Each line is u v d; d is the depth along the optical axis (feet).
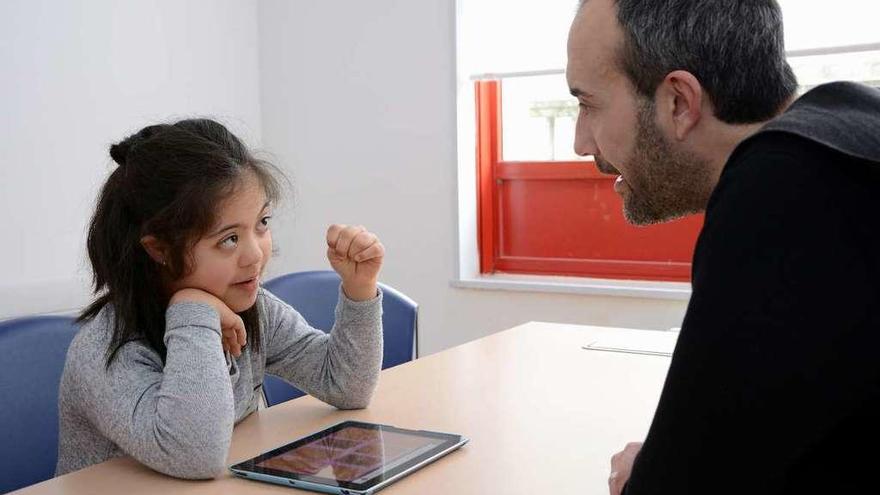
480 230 11.84
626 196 3.54
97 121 10.25
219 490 3.91
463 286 11.37
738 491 2.58
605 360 5.99
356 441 4.40
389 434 4.51
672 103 3.20
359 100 11.78
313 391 5.29
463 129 11.31
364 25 11.64
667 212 3.47
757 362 2.50
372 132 11.73
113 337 4.50
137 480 4.06
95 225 4.70
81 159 10.09
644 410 4.84
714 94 3.12
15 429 5.11
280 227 12.38
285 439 4.64
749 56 3.09
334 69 11.89
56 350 5.37
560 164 11.38
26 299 9.52
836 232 2.49
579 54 3.36
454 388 5.41
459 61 11.12
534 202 11.64
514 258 11.82
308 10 11.98
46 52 9.71
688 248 10.82
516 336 6.80
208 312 4.48
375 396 5.33
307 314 7.07
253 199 4.56
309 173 12.20
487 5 11.01
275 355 5.46
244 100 12.16
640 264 11.07
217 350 4.38
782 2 9.55
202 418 4.08
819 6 9.40
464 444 4.35
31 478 5.16
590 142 3.52
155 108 10.91
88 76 10.13
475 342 6.63
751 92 3.11
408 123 11.49
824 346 2.45
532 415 4.81
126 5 10.53
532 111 11.48
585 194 11.32
